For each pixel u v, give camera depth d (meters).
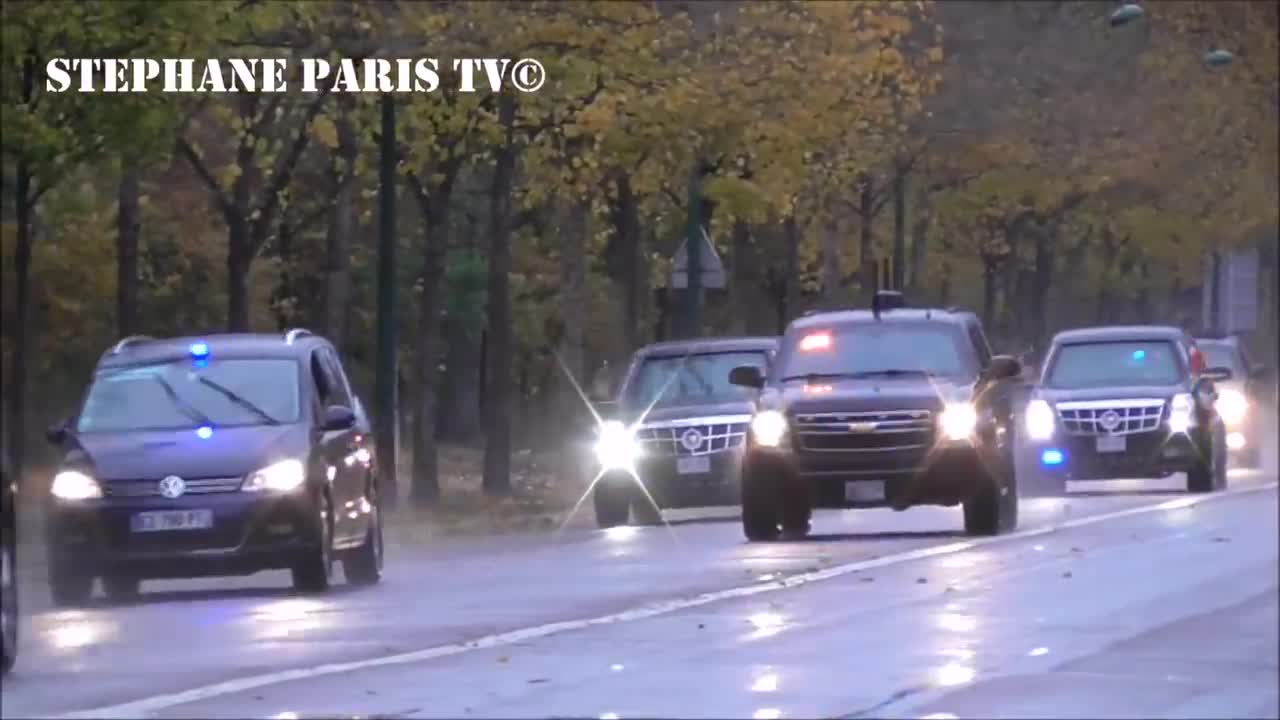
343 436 66.31
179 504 61.50
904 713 42.06
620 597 61.16
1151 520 87.75
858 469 77.81
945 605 58.91
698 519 102.38
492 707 41.84
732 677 45.84
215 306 152.00
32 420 139.38
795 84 118.31
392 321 107.38
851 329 82.19
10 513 47.41
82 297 141.75
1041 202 172.88
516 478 148.50
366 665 47.38
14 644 47.09
